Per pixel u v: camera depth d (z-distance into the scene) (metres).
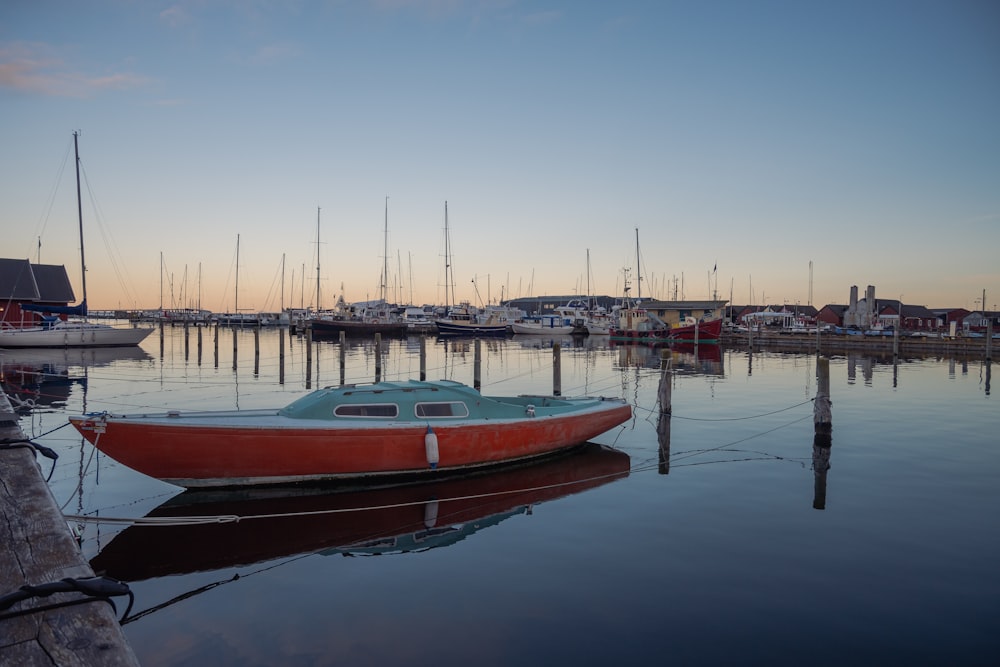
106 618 2.20
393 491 12.41
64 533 2.72
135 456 11.38
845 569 8.46
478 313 89.19
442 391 13.98
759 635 6.80
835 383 30.89
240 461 11.89
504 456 14.10
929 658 6.37
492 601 7.61
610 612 7.31
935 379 32.72
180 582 8.23
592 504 11.46
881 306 85.44
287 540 9.76
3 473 3.33
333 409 12.85
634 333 68.38
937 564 8.63
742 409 22.59
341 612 7.36
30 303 55.25
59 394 25.59
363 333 74.94
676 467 14.13
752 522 10.36
